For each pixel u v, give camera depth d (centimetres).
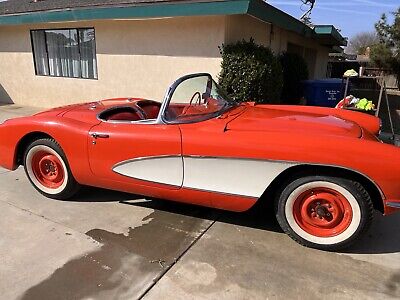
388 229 308
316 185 263
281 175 269
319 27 1038
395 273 246
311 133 268
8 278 238
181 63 746
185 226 310
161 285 231
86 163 329
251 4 596
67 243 280
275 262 258
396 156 242
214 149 273
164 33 749
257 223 316
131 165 309
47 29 927
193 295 223
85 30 875
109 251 270
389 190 245
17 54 1010
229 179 276
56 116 352
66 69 945
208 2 618
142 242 283
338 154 247
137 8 695
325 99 928
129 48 809
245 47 652
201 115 307
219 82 657
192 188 290
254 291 227
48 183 368
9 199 365
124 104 386
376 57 2294
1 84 1075
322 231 272
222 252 270
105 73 866
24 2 1152
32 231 299
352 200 255
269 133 270
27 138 363
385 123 871
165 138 290
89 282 234
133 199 367
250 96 645
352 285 233
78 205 352
